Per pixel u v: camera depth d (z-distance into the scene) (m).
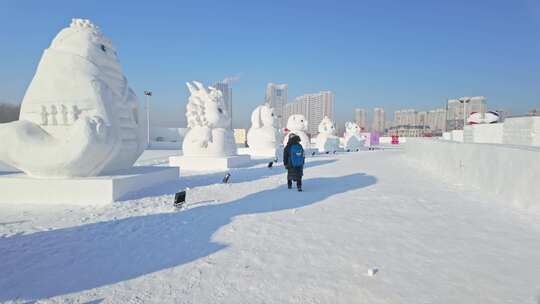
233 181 9.47
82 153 6.57
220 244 4.02
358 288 2.86
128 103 8.71
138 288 2.89
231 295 2.76
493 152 7.07
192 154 14.23
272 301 2.65
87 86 7.15
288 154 7.91
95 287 2.92
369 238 4.23
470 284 2.92
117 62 8.32
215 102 14.83
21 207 6.03
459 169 9.32
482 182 7.67
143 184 7.84
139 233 4.45
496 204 6.22
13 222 4.96
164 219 5.17
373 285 2.91
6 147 6.57
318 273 3.17
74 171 6.79
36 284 2.97
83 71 7.24
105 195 6.41
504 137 17.34
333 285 2.92
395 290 2.82
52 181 6.40
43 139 6.84
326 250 3.80
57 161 6.58
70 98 7.11
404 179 9.88
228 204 6.32
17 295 2.78
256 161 16.75
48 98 7.15
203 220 5.12
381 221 5.07
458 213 5.55
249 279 3.05
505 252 3.69
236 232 4.50
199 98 14.84
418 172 11.68
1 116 38.72
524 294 2.73
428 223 4.94
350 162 16.08
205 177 10.32
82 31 7.63
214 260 3.52
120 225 4.81
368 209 5.89
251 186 8.57
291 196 7.18
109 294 2.79
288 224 4.90
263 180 9.71
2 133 6.55
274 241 4.12
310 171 12.13
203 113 14.69
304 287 2.89
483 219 5.14
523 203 5.84
